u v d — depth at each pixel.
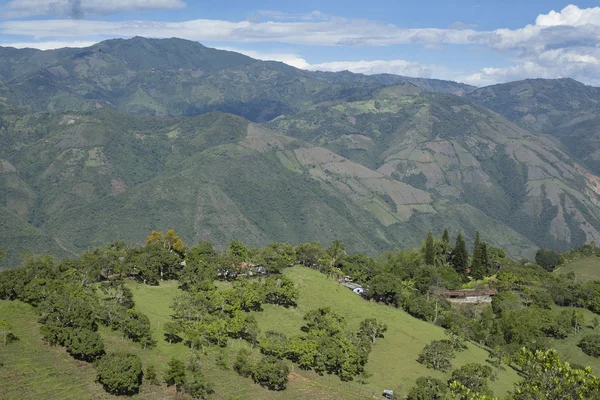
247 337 115.75
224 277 156.75
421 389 101.44
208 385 90.00
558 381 44.31
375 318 142.12
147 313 119.50
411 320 149.75
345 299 154.50
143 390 86.12
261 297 137.25
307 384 101.75
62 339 91.38
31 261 144.00
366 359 116.81
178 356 100.12
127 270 143.88
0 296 106.50
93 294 116.38
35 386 79.69
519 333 151.25
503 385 117.94
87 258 147.25
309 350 109.44
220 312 120.88
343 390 102.69
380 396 103.69
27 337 93.00
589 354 152.25
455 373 112.31
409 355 125.62
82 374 86.06
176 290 139.75
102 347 91.94
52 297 103.25
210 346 107.81
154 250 153.62
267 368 97.19
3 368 82.06
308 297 150.25
